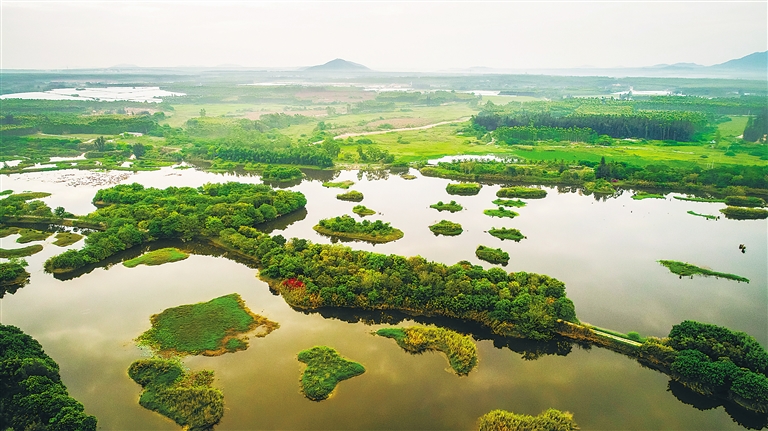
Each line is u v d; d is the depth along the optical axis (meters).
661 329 115.19
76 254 146.25
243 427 85.75
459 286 122.19
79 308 123.94
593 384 97.12
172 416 87.81
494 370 100.69
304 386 94.94
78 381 96.44
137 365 99.31
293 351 106.00
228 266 148.00
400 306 121.19
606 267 147.38
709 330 103.31
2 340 97.94
